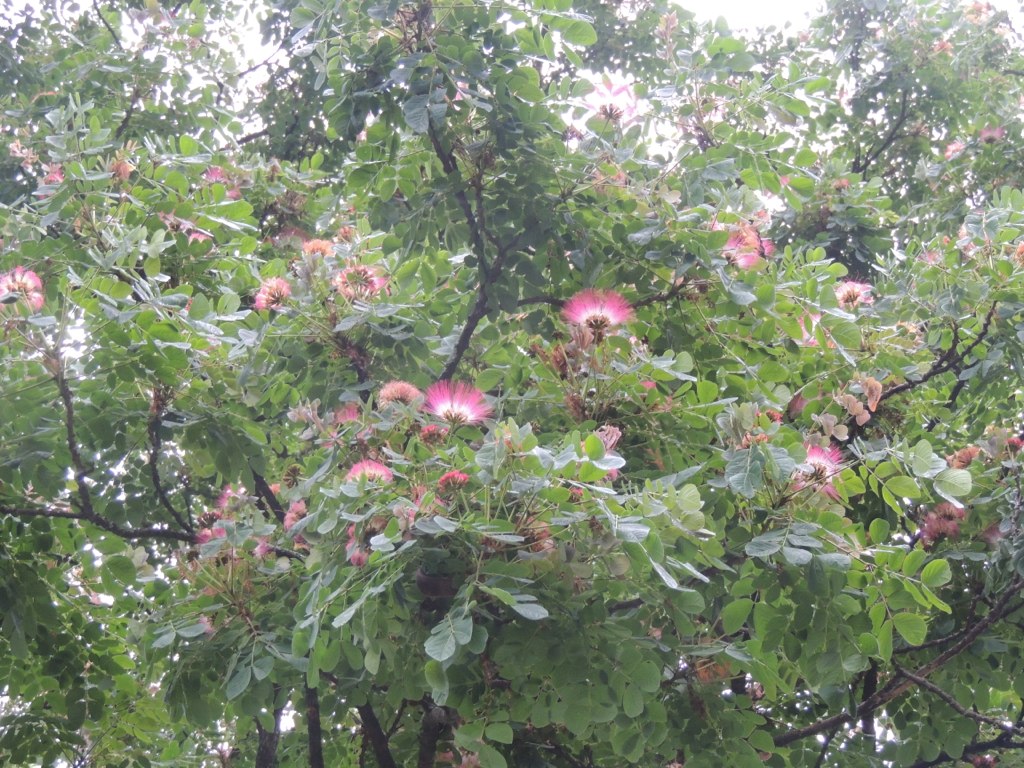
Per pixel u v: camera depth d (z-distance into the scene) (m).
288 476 5.47
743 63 5.25
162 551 6.11
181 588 5.39
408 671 4.38
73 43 8.57
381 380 5.12
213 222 5.75
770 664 4.30
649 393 4.58
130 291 4.67
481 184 5.10
